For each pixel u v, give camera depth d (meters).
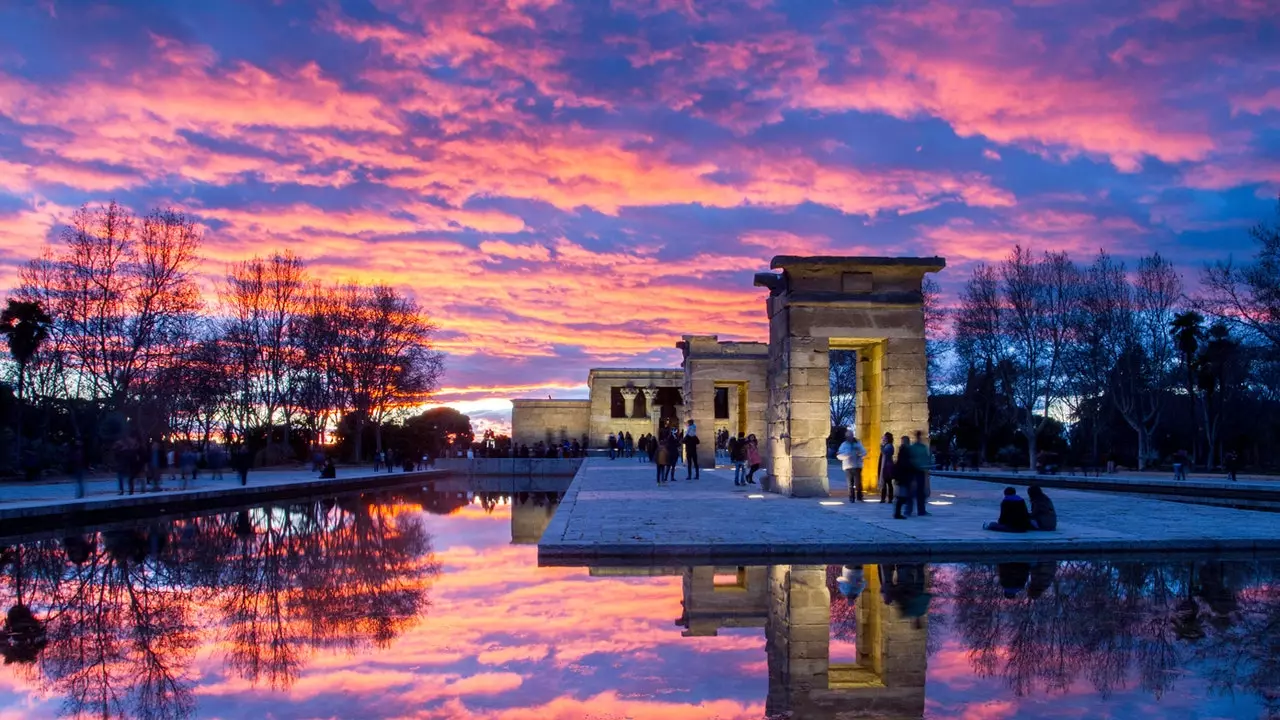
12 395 52.19
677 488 28.69
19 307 46.31
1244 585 11.48
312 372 66.25
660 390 79.06
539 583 12.23
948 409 70.50
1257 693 6.75
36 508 21.91
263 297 64.25
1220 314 44.06
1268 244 41.88
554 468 58.88
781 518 18.50
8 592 12.69
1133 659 7.79
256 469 59.25
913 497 18.78
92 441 46.12
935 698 6.74
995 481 38.03
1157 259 54.62
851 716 6.33
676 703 6.73
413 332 70.75
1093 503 22.91
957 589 11.33
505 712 6.55
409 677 7.61
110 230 46.88
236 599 11.84
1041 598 10.63
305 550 17.53
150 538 20.19
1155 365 54.84
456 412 92.81
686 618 9.81
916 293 24.03
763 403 46.41
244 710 6.76
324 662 8.22
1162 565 13.30
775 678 7.41
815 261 23.41
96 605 11.57
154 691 7.38
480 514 27.23
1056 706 6.49
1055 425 63.25
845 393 71.94
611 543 14.52
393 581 13.08
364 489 44.06
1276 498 29.28
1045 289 55.34
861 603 10.47
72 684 7.71
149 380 49.09
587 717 6.41
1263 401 57.94
